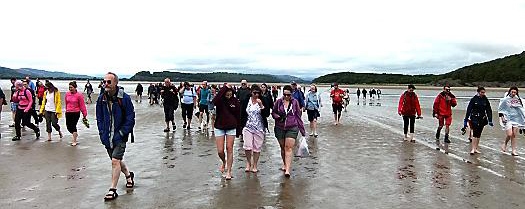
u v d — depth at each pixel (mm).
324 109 33438
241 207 7012
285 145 9453
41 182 8445
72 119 12977
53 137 14836
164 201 7285
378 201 7434
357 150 12883
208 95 17219
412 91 15031
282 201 7371
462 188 8375
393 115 27234
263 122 9633
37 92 18500
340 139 15383
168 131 16859
